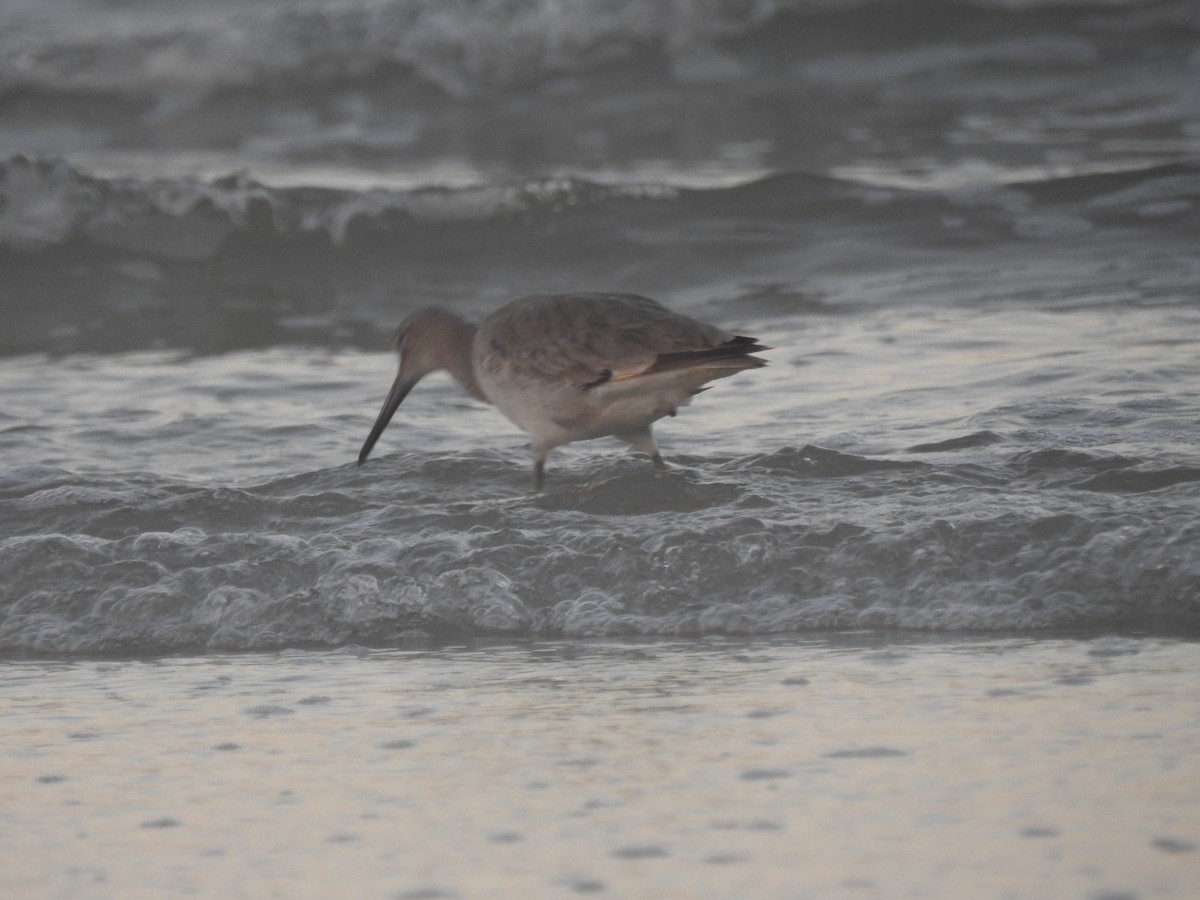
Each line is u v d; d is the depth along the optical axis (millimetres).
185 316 37594
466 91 68812
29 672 15805
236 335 35375
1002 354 26828
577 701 13805
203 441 24422
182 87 71625
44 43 74500
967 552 16703
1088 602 15703
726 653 15258
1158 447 20203
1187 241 35750
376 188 44000
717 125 59469
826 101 61750
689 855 10289
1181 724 12336
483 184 42406
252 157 61531
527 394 19719
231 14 79062
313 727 13461
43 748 13156
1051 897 9414
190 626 16922
